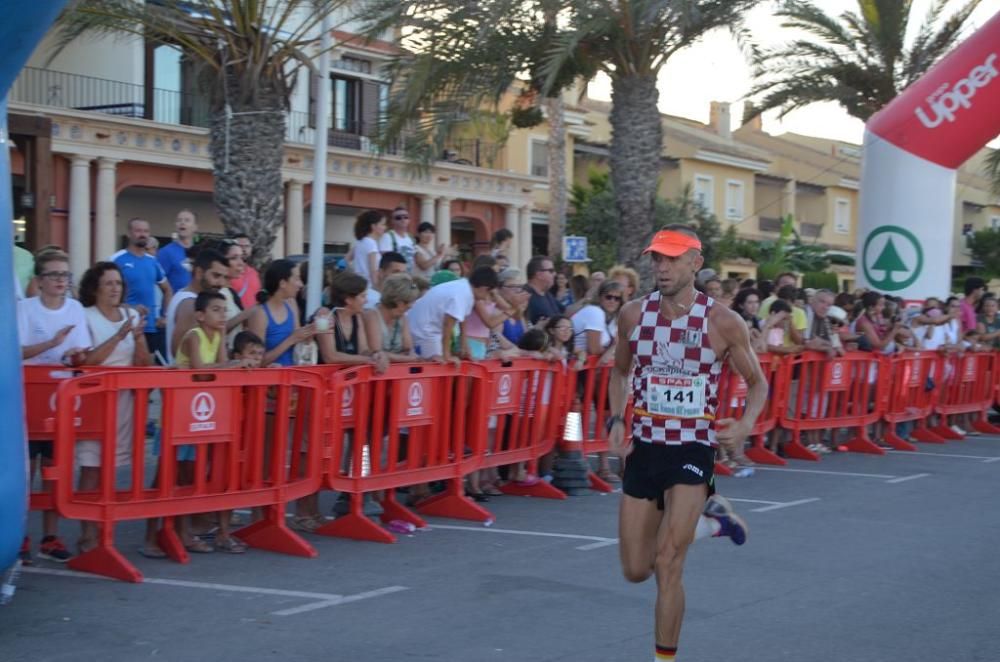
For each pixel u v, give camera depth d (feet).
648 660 16.66
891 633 18.47
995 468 38.70
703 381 15.67
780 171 155.94
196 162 71.51
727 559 23.67
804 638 18.06
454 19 42.86
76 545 22.56
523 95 53.11
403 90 45.39
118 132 66.80
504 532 26.02
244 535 23.48
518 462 30.22
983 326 51.08
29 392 20.90
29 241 41.37
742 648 17.44
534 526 26.78
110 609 18.60
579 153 114.93
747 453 39.04
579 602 19.93
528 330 31.19
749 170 133.08
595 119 126.82
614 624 18.58
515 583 21.20
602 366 32.42
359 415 24.57
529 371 29.78
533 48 45.03
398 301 26.81
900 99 51.42
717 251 106.11
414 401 25.93
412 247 39.91
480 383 27.81
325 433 24.00
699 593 20.80
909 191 50.78
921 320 47.16
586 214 100.53
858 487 33.94
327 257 52.65
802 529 27.17
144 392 20.61
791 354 38.96
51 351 22.31
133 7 39.58
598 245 98.22
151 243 35.99
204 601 19.27
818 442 41.55
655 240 15.93
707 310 15.81
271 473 23.04
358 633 17.72
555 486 31.48
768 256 119.14
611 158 49.11
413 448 26.12
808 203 149.28
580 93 53.42
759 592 20.97
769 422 38.83
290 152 76.28
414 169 48.16
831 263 139.23
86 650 16.48
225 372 21.62
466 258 95.50
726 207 130.52
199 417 21.36
